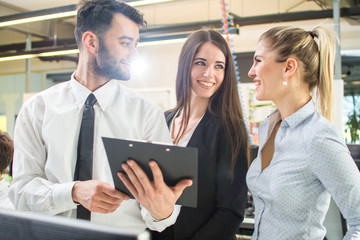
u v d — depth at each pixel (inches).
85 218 50.1
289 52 50.9
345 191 44.6
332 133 47.2
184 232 61.4
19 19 133.3
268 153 56.9
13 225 21.4
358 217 44.2
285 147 51.2
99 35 50.4
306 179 47.9
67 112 52.8
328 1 225.8
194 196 41.4
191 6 255.0
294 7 236.5
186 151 36.5
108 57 51.0
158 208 41.2
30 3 239.9
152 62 309.1
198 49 66.4
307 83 52.5
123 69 52.3
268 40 53.5
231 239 60.4
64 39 273.4
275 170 50.9
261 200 53.5
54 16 127.6
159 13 270.4
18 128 53.4
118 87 57.4
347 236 44.6
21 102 359.6
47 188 48.4
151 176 39.9
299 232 47.9
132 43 52.3
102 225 19.5
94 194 43.4
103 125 53.3
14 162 52.8
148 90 205.6
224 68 67.3
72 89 54.7
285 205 48.7
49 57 286.0
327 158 45.6
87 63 52.7
